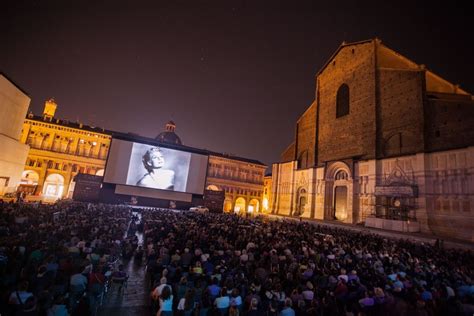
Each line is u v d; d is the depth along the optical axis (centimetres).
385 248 2098
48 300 714
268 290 955
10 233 1448
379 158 3825
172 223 2280
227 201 7450
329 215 4469
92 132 6309
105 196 4988
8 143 4319
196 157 5762
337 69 5106
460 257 1984
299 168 5647
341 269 1211
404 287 1095
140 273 1410
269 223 3528
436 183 3116
